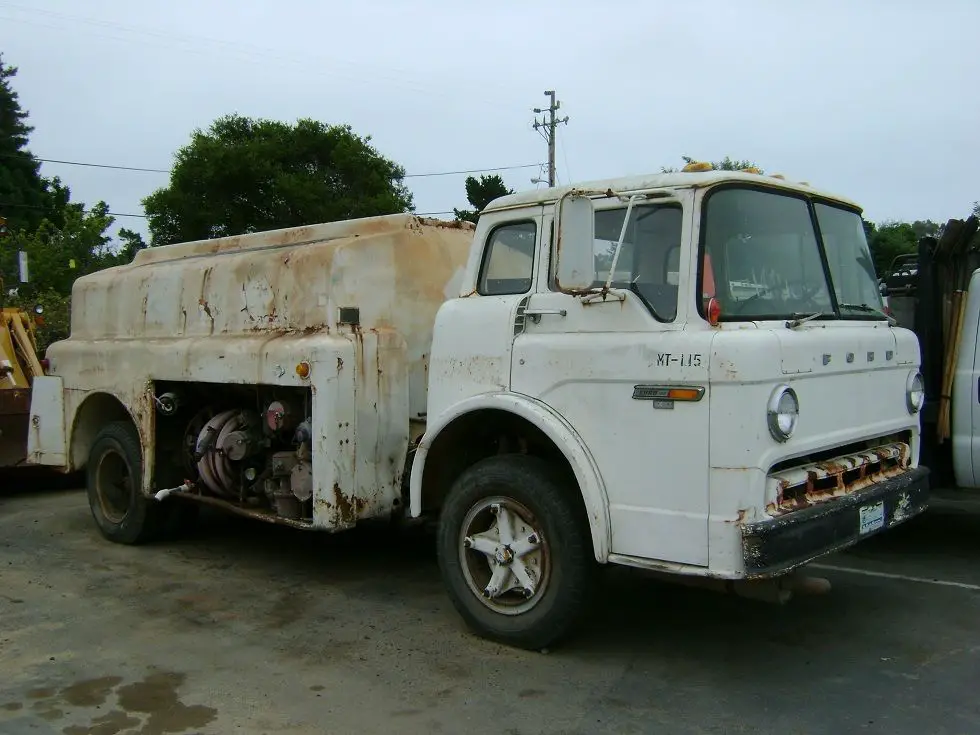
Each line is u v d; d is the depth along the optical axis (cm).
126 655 469
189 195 3183
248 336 602
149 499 691
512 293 471
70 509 873
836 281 479
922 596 547
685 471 390
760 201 438
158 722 388
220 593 579
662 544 397
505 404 450
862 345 453
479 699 405
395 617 525
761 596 419
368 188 3322
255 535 747
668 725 375
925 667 434
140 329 704
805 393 407
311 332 561
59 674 444
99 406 759
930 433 616
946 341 621
